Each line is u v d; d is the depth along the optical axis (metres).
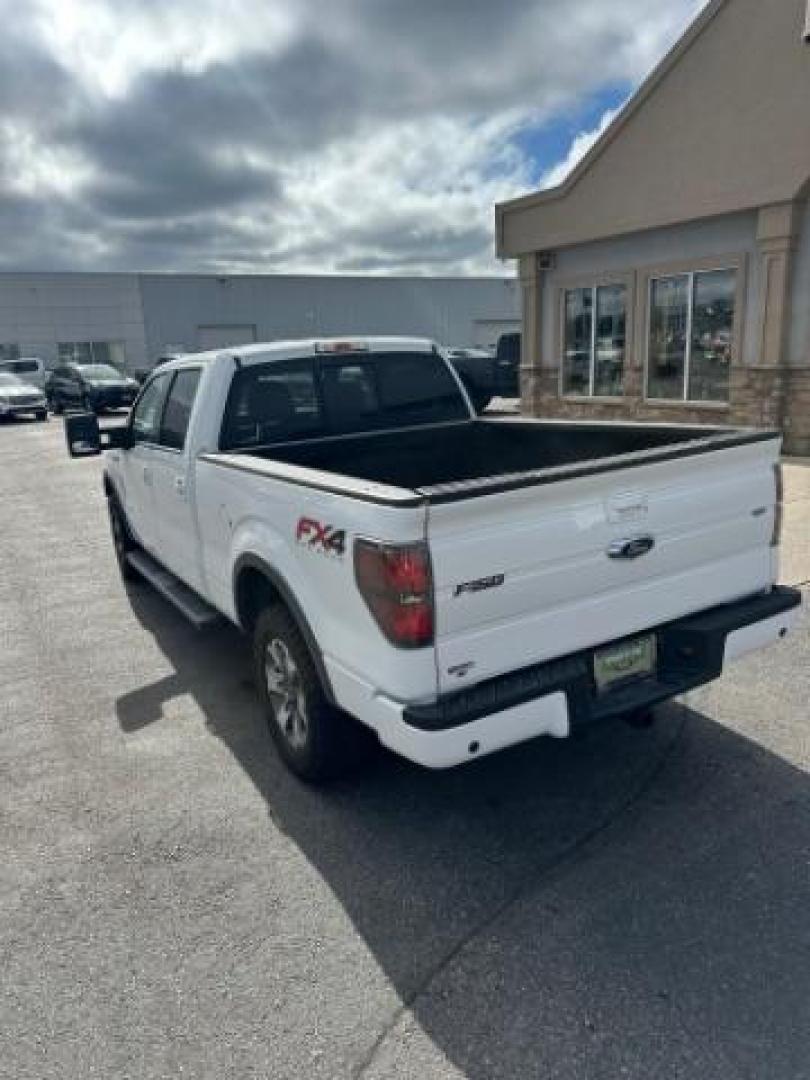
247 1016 2.20
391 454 4.71
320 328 46.03
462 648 2.50
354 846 2.96
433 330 49.16
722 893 2.61
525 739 2.62
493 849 2.91
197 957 2.43
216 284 43.12
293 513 2.96
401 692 2.46
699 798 3.15
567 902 2.60
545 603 2.65
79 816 3.22
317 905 2.64
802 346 10.16
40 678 4.66
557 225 13.06
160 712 4.16
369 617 2.53
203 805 3.27
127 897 2.72
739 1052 2.01
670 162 11.03
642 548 2.86
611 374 13.23
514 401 21.92
